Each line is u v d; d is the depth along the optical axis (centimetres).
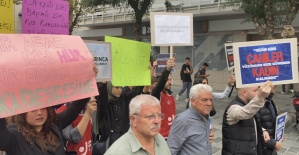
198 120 269
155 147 208
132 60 340
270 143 310
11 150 196
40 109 206
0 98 181
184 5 1609
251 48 276
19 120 204
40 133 211
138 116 194
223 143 293
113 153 190
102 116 341
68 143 296
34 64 199
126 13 1933
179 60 1812
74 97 220
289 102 1081
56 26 298
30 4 277
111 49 301
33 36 207
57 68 211
